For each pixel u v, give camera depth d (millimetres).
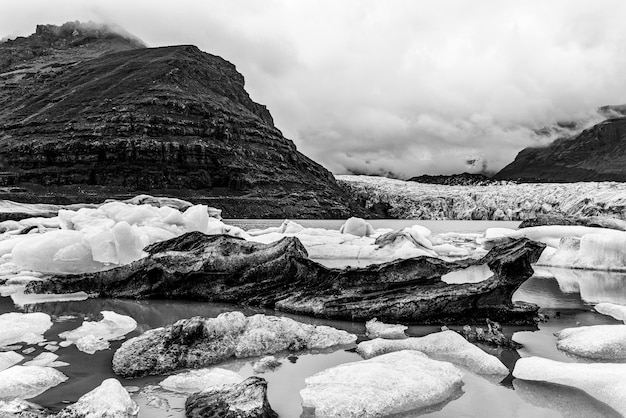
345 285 11156
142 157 110625
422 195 145500
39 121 120250
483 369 6926
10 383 6016
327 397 5699
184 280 12141
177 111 125875
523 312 9945
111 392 5418
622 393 5645
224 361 7414
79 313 10547
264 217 112812
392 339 8539
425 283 10906
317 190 135250
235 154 125062
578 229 23234
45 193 97750
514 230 27953
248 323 8320
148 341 7422
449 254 23625
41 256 15531
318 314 10469
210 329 7785
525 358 6957
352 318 10219
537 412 5488
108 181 106438
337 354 7859
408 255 20562
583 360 7473
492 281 10172
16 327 8828
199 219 22797
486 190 142375
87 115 121188
